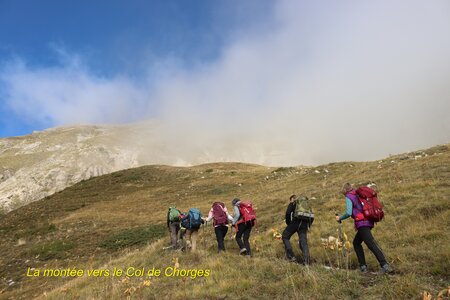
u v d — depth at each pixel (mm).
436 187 13727
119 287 9531
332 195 17562
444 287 6227
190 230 12117
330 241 9664
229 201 28984
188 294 7715
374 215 7629
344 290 6688
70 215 33312
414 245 8703
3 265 20922
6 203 167000
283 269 8297
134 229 24719
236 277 8359
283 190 26156
